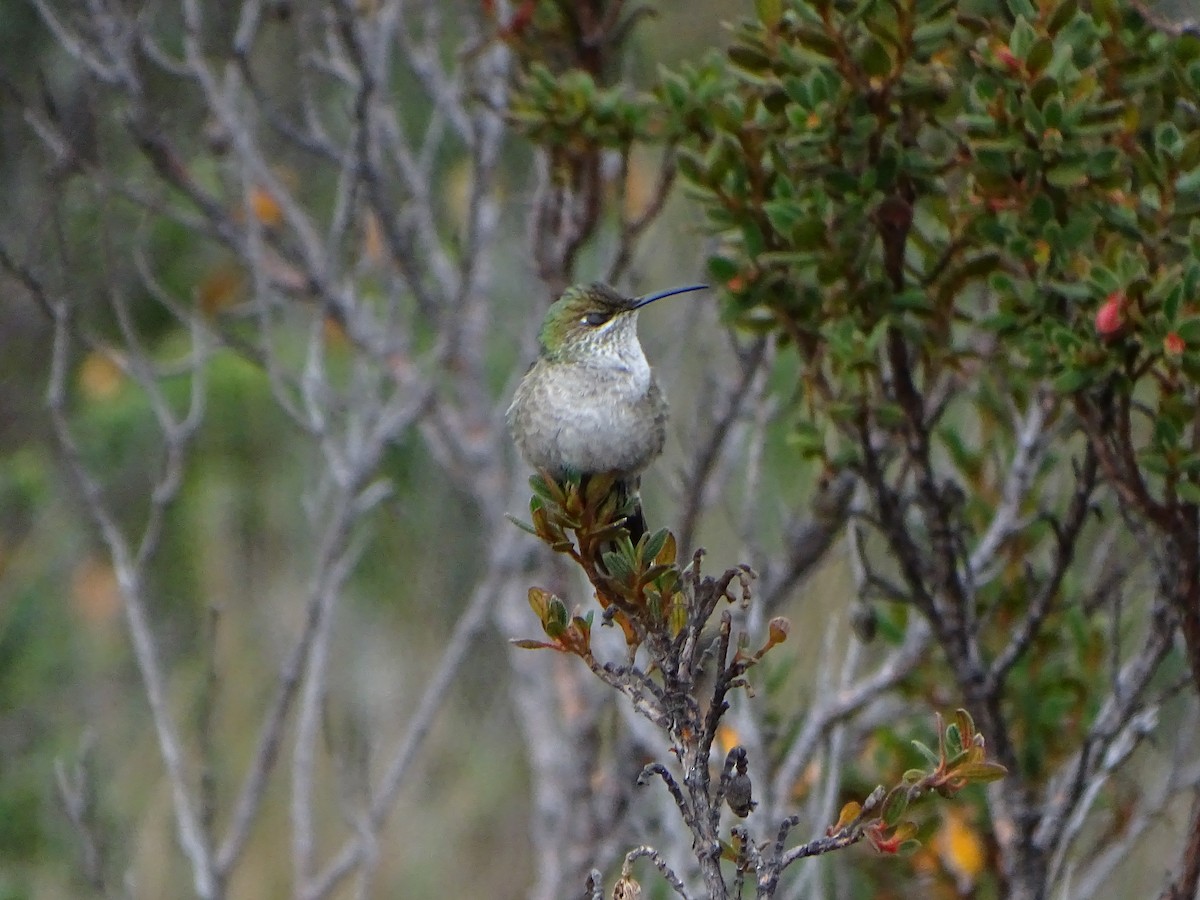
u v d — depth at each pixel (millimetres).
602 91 10188
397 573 15914
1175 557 7645
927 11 7629
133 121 11492
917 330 8211
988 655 9750
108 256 10742
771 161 8219
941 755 5883
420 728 10602
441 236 14617
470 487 12953
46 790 14438
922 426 8211
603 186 11430
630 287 10375
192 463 15508
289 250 12328
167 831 14117
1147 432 11078
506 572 11664
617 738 11242
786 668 10484
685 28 15320
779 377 12148
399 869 14789
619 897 5750
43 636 15555
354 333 12094
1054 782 9117
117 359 10688
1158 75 7848
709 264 8406
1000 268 8031
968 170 7973
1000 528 8766
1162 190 7535
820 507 10273
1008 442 9898
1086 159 7461
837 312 8203
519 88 11148
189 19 11648
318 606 10422
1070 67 7430
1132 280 7121
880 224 8062
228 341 11367
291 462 15758
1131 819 9320
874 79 7746
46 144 11742
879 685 9375
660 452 8727
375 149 11508
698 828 5660
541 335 8883
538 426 8609
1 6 15227
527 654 12617
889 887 9773
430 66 12211
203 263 15555
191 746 14953
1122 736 8484
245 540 15859
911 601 8438
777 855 5699
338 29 11273
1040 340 7570
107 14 11766
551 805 12305
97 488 11352
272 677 15359
